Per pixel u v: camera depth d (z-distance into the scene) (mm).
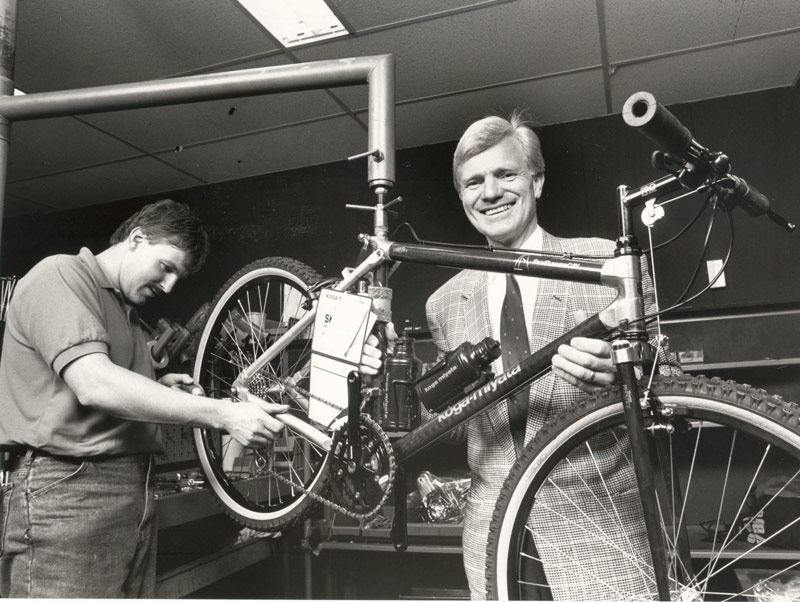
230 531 2150
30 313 1074
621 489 1062
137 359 1257
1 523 1120
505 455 1134
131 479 1220
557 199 2795
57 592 1086
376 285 1137
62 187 3426
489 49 2273
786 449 765
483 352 978
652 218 844
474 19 2096
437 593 2424
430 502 2355
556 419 931
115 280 1261
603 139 2781
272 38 2189
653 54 2320
